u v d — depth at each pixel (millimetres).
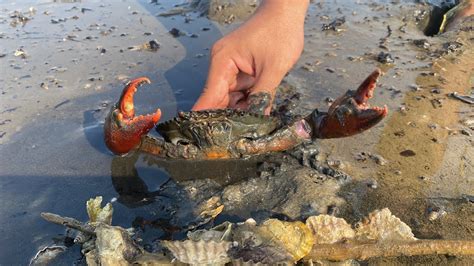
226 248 385
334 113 553
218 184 541
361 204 509
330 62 813
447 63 814
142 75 791
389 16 1021
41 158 593
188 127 551
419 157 580
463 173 552
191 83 761
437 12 1069
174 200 518
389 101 694
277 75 617
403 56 839
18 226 487
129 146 566
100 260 396
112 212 474
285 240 405
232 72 634
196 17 1031
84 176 560
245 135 566
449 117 660
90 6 1104
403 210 500
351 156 581
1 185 547
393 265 430
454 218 487
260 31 627
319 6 1067
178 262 389
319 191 524
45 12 1068
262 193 526
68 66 828
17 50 888
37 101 722
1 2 1136
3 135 642
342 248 424
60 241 466
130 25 996
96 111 691
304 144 590
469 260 432
